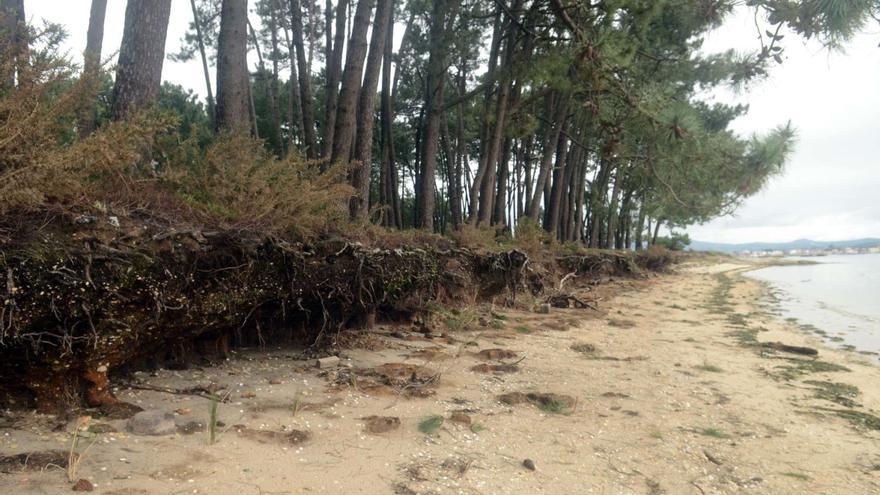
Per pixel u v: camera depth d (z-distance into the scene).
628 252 26.66
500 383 5.20
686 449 3.88
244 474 2.85
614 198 29.98
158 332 4.03
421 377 5.09
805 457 3.85
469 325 8.10
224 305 4.39
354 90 9.02
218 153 4.96
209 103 18.02
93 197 3.57
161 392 3.86
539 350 6.93
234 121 6.95
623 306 13.07
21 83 3.24
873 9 6.12
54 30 3.67
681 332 9.35
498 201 17.91
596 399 4.95
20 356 3.08
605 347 7.51
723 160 8.84
